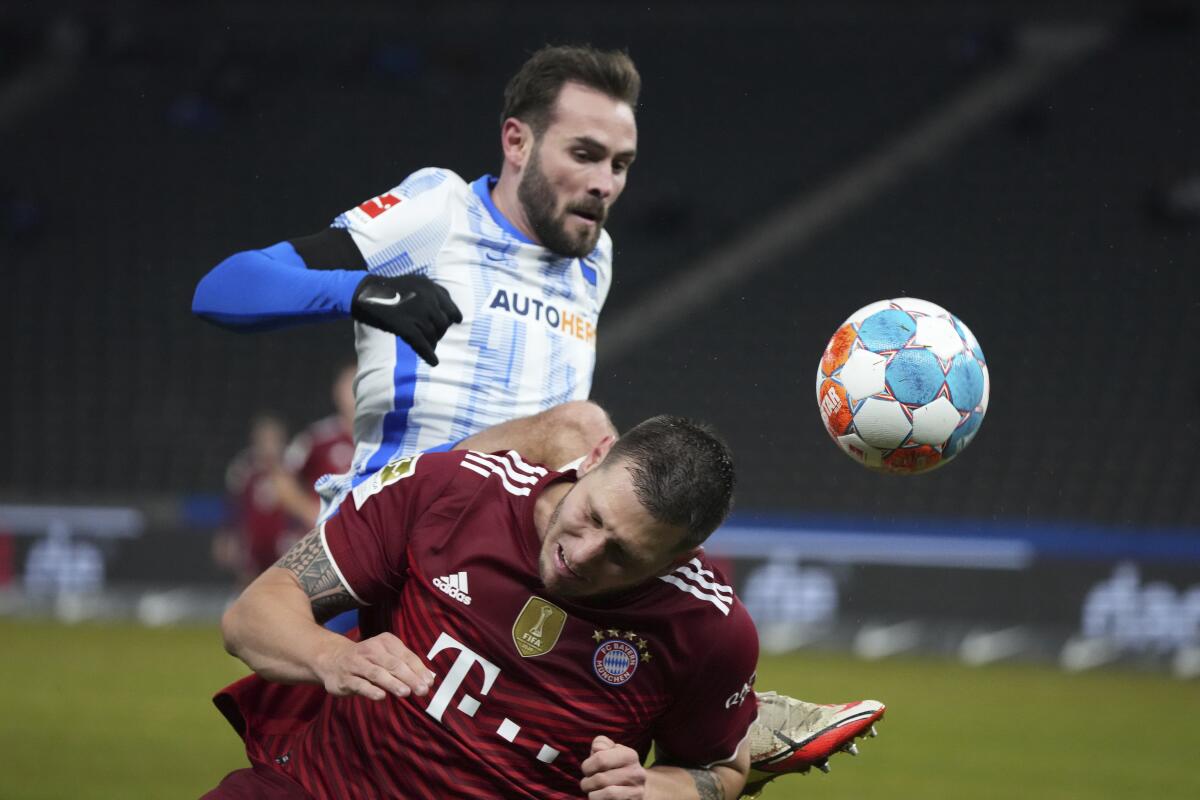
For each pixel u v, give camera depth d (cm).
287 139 9350
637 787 1197
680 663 1259
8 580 6294
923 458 1384
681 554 1170
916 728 3825
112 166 9188
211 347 8162
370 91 9588
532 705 1262
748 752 1356
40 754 3047
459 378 1517
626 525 1129
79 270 8619
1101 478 7156
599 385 8000
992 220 8556
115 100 9550
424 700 1270
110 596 6234
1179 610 5547
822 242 8600
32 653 4850
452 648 1266
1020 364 7744
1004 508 7094
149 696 3938
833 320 8200
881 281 8331
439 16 10019
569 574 1173
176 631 5666
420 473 1307
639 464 1134
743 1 10081
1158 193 8431
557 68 1518
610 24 10062
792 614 5831
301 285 1347
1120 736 3756
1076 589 5647
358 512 1309
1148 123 8925
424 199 1518
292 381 7969
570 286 1591
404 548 1298
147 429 7794
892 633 5744
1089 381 7606
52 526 6291
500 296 1535
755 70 9738
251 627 1240
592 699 1262
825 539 5831
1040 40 9575
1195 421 7356
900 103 9419
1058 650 5612
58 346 8225
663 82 9725
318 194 9025
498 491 1283
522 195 1540
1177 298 8006
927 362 1366
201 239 8781
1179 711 4281
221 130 9394
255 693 1400
